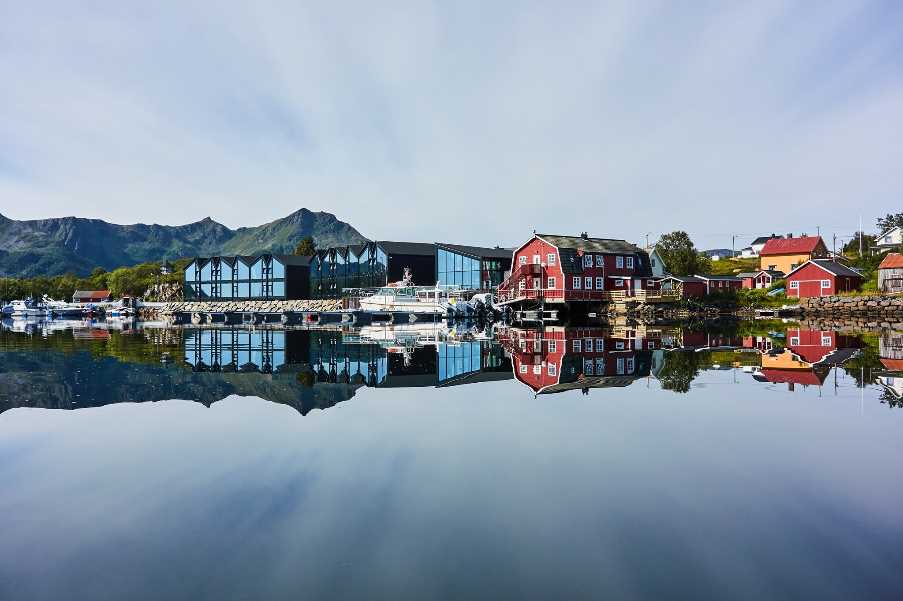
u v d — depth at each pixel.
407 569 4.82
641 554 5.11
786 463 7.71
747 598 4.37
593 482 6.94
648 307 59.31
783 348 25.19
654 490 6.69
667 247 88.94
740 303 61.47
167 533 5.55
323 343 31.17
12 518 5.95
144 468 7.56
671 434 9.34
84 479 7.13
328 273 88.12
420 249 81.25
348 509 6.11
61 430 9.70
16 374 17.06
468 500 6.38
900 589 4.50
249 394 13.56
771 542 5.32
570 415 10.85
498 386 14.80
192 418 10.68
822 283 62.47
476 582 4.62
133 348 27.31
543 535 5.46
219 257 96.44
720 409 11.39
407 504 6.24
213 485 6.87
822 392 13.36
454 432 9.47
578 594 4.43
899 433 9.37
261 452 8.27
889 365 18.56
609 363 19.86
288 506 6.20
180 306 93.81
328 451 8.30
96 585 4.62
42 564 4.97
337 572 4.79
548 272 60.72
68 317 89.44
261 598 4.41
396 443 8.75
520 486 6.80
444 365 20.03
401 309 61.22
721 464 7.68
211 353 24.83
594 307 61.38
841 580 4.65
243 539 5.41
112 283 141.88
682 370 17.64
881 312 56.88
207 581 4.67
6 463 7.81
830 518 5.87
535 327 45.28
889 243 104.25
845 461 7.81
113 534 5.54
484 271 72.12
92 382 15.45
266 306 87.75
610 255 62.78
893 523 5.73
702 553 5.10
